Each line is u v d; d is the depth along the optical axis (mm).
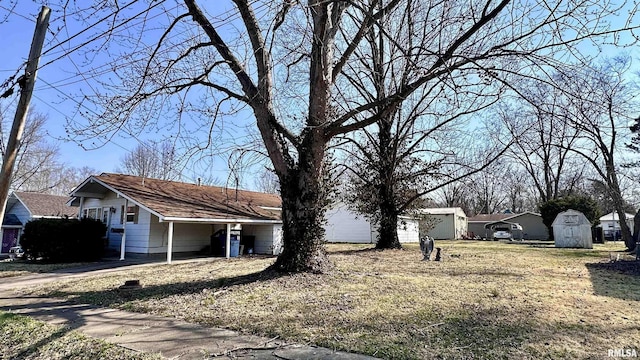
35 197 24875
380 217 16609
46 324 5410
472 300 6129
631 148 20938
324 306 5840
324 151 8602
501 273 9250
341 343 4242
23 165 30469
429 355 3832
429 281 7906
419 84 7500
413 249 17047
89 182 16375
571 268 10547
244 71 8305
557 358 3693
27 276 10695
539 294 6609
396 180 15812
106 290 7973
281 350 4109
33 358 4336
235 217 16078
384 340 4297
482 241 31078
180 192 17453
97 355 4180
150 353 4109
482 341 4191
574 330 4539
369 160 15648
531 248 19844
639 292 6898
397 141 15070
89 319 5656
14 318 5738
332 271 8648
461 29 7453
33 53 6156
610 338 4246
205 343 4402
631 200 32188
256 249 18734
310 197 8477
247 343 4367
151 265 12812
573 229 20906
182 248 17016
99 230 15250
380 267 10188
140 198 14430
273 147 8523
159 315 5789
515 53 6379
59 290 8234
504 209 54438
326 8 7727
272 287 7262
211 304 6246
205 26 7887
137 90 7562
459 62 7027
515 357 3732
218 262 13391
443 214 38156
